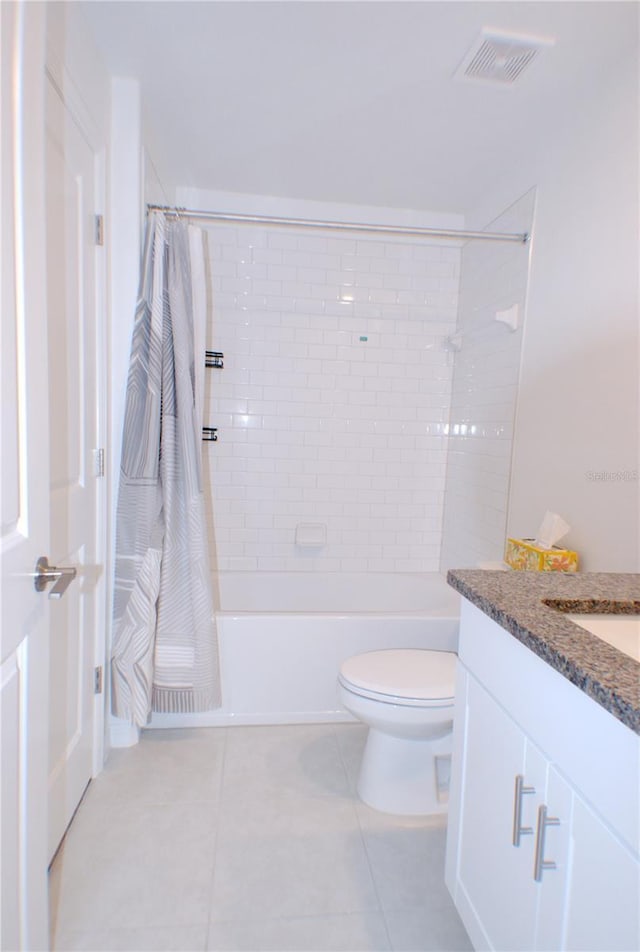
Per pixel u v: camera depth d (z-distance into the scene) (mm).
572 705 761
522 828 877
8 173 761
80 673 1568
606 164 1585
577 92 1704
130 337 1780
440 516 2977
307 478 2865
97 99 1582
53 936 1199
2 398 761
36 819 938
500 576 1146
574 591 1044
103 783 1710
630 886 637
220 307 2715
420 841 1524
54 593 872
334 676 2078
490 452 2381
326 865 1426
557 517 1659
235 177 2445
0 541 769
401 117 1899
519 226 2145
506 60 1566
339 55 1581
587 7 1355
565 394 1767
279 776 1777
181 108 1891
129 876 1363
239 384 2771
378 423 2883
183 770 1789
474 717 1097
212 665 1881
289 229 2707
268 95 1800
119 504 1776
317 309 2777
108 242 1723
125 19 1456
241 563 2869
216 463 2803
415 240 2803
